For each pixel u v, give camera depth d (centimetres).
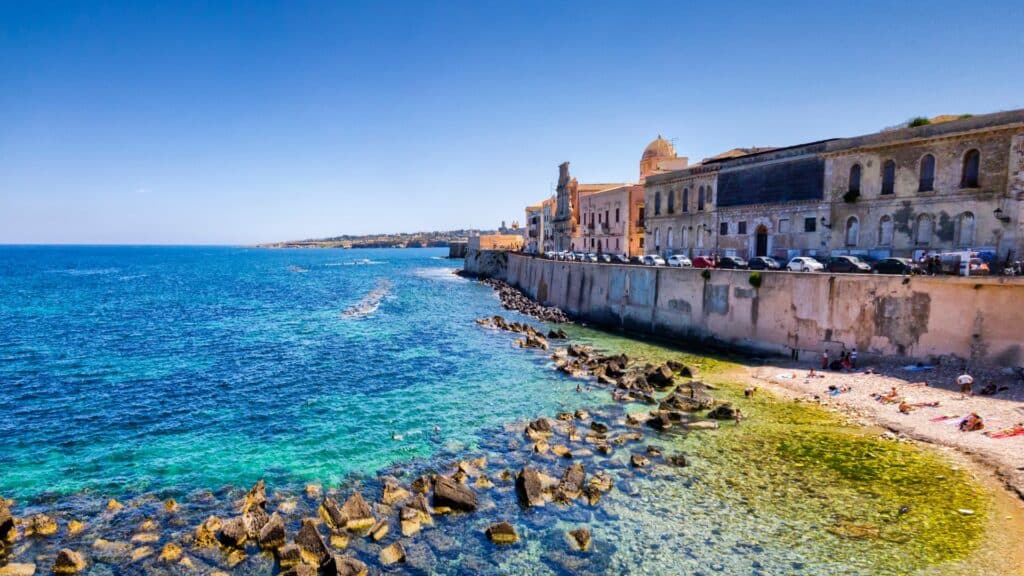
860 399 2617
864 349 3167
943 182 3728
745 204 5116
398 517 1650
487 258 11912
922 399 2512
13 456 2111
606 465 1986
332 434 2347
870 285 3130
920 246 3859
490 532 1547
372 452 2152
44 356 3859
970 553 1409
